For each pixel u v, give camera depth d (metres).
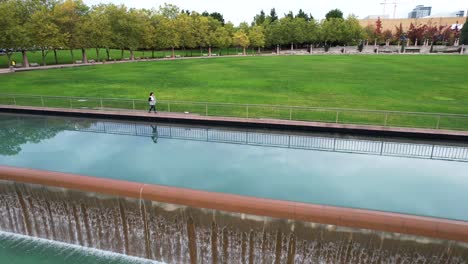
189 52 103.62
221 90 31.38
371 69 49.53
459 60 65.69
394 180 13.01
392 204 11.16
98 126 21.59
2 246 10.44
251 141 18.05
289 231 8.41
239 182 12.74
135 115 22.27
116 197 9.49
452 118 20.09
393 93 29.19
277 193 11.84
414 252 7.74
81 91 31.34
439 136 17.44
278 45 107.94
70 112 23.67
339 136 18.78
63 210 10.23
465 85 33.53
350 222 7.83
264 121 19.92
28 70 49.12
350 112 21.83
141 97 28.23
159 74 44.62
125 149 16.89
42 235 10.82
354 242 8.05
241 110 22.78
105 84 35.59
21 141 18.55
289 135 18.97
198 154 16.02
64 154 16.25
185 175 13.45
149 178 13.20
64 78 40.44
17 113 24.80
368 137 18.38
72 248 10.47
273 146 17.20
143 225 9.64
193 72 46.84
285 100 26.25
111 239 10.16
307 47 116.75
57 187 9.91
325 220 7.99
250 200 8.48
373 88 31.84
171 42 78.12
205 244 9.32
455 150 16.58
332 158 15.45
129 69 51.31
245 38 96.44
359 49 106.31
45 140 18.64
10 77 41.12
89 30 59.94
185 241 9.48
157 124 21.84
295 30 104.31
